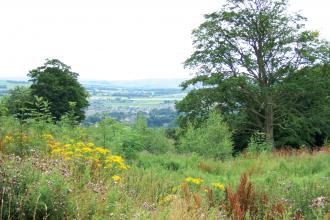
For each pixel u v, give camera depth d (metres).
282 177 12.03
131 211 5.46
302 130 36.72
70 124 14.73
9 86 199.25
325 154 18.52
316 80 34.84
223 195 7.95
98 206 5.42
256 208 7.16
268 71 36.09
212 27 35.97
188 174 12.74
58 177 5.43
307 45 35.03
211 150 19.61
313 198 7.88
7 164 5.46
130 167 10.26
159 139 22.19
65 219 5.06
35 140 9.48
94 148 10.19
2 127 10.35
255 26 35.19
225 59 35.66
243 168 15.23
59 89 58.19
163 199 7.15
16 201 4.83
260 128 37.44
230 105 35.75
